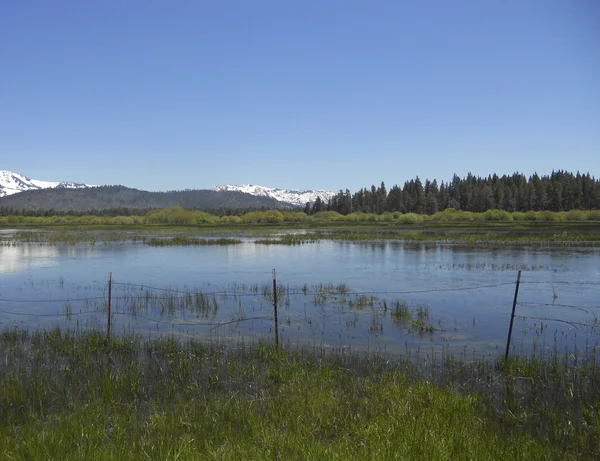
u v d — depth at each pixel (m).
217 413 8.27
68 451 6.80
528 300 20.19
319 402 8.62
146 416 8.57
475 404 8.79
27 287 24.20
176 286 24.67
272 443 6.86
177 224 122.50
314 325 16.17
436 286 23.80
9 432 7.55
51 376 10.73
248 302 20.11
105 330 15.42
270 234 70.38
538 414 8.70
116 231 82.81
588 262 32.62
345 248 45.72
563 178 153.50
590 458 7.00
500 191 148.12
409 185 176.88
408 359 12.27
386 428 7.34
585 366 11.36
